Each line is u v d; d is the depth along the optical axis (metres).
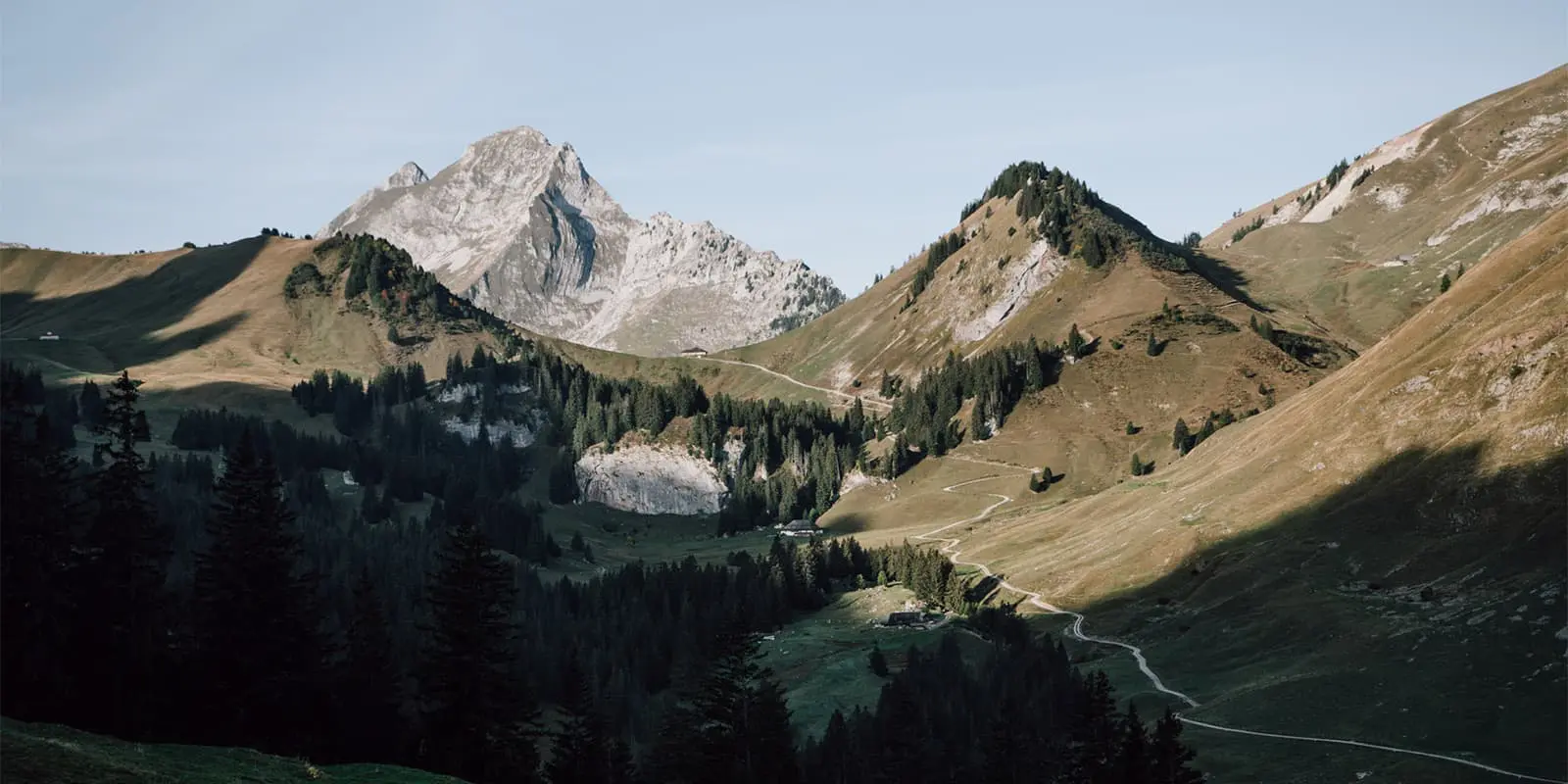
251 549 88.25
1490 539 141.62
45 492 83.44
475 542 89.44
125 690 81.12
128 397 91.94
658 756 105.50
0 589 77.50
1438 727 109.50
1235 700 131.00
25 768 46.38
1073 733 112.38
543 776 106.94
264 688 85.50
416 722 101.31
